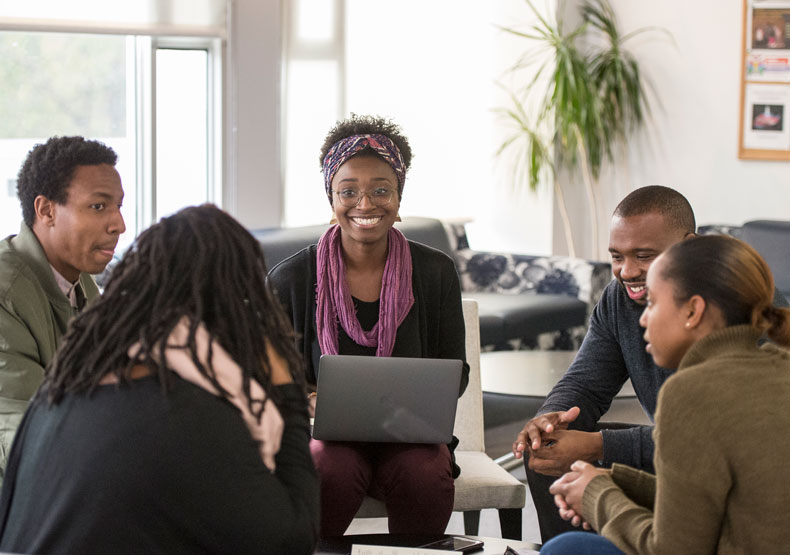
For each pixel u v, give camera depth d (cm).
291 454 145
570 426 241
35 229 217
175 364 134
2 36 413
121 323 137
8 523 138
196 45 469
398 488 226
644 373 237
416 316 251
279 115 488
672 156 636
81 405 135
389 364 221
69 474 131
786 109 600
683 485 148
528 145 609
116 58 449
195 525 132
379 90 568
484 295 543
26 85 422
